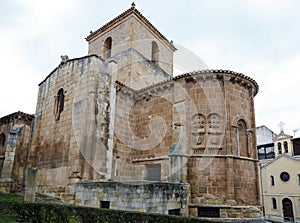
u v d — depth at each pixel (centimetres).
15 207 792
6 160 1714
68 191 1203
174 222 681
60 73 1566
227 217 1173
